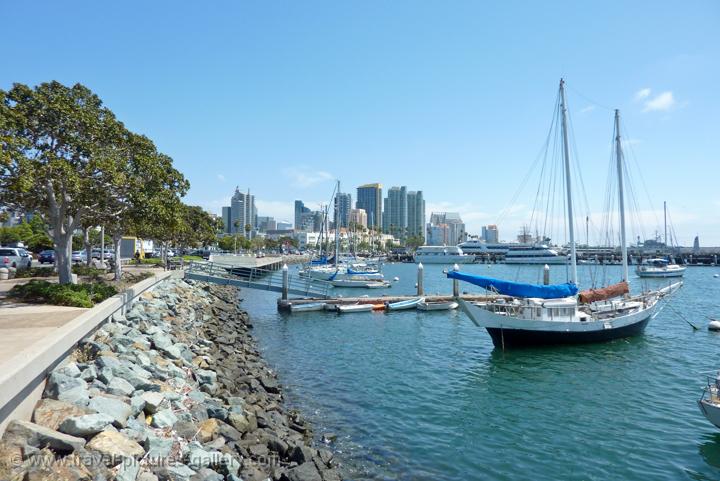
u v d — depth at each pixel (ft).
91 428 31.22
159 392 44.55
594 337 103.40
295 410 59.62
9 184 68.90
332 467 45.16
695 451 50.16
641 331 112.37
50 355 37.14
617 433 55.16
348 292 230.07
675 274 347.36
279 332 120.26
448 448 50.90
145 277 130.82
